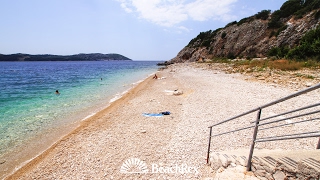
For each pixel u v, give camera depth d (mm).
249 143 6324
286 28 43406
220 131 7488
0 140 7812
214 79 21344
